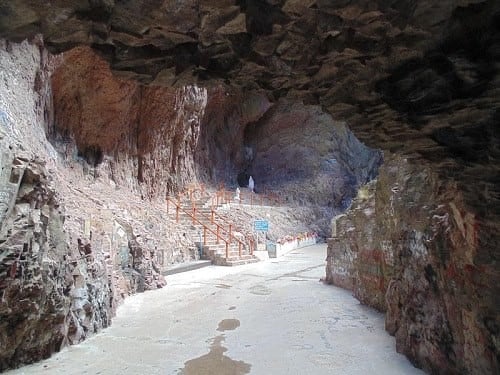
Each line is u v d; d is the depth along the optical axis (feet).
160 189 57.36
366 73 9.69
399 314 20.61
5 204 16.12
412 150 13.12
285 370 17.06
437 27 7.76
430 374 15.88
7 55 25.50
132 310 28.02
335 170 99.86
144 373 16.74
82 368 17.16
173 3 7.59
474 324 12.77
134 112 49.26
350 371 16.76
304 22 8.01
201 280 40.19
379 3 7.23
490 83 8.80
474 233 12.31
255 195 91.40
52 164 29.09
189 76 10.48
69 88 37.65
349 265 34.06
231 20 8.05
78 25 8.11
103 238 28.78
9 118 22.08
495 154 10.77
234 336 22.02
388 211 24.26
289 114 97.45
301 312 27.35
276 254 59.93
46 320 18.17
